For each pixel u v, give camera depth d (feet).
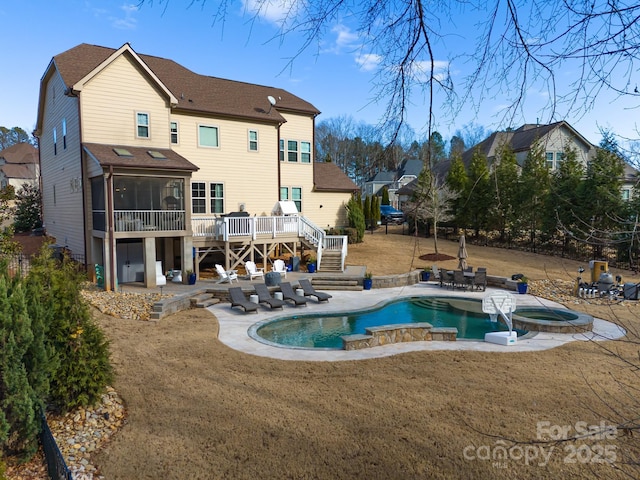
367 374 29.07
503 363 31.19
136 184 63.36
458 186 101.35
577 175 68.69
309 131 91.71
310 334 42.29
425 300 57.36
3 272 21.63
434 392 25.94
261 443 20.57
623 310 47.24
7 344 18.83
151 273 57.41
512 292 59.98
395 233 114.73
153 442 20.65
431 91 11.50
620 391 25.70
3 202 51.01
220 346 35.37
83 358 22.98
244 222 67.21
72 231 69.41
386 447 20.11
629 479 17.40
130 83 63.00
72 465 18.92
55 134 74.90
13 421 19.07
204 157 74.54
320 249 71.82
